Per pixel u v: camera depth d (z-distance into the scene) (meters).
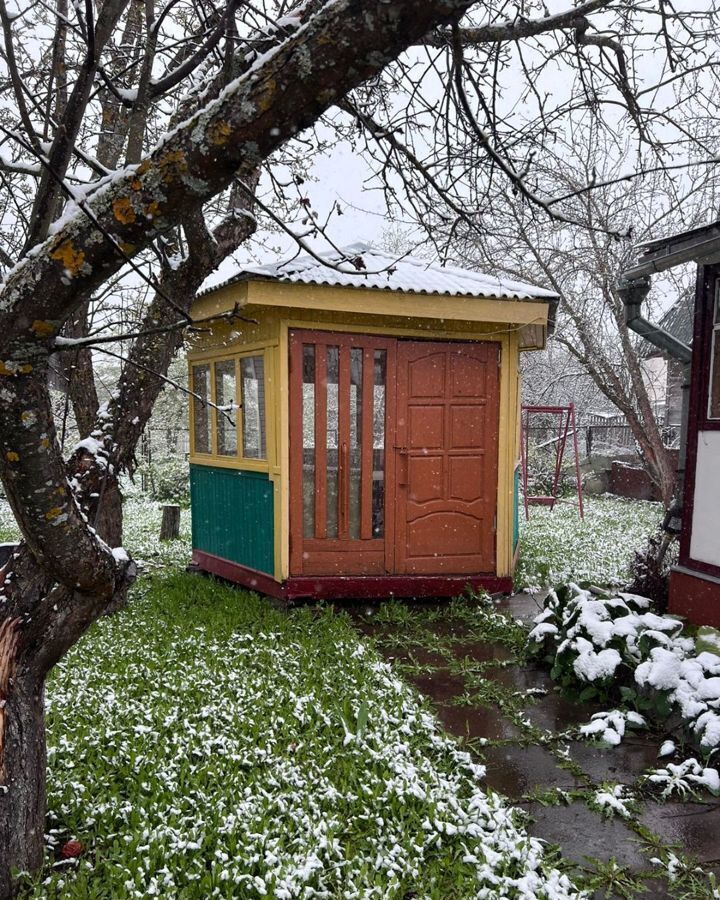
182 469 16.75
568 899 2.58
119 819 3.02
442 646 5.61
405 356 6.61
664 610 6.05
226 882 2.58
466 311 6.23
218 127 1.77
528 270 10.66
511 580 6.91
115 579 2.64
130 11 4.91
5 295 1.98
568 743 4.04
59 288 1.94
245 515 6.95
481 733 4.14
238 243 5.22
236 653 5.06
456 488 6.80
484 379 6.81
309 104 1.72
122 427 3.07
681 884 2.78
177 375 15.86
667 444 15.98
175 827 2.93
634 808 3.32
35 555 2.39
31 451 2.11
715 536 5.24
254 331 6.62
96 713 4.02
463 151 3.84
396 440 6.62
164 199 1.87
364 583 6.50
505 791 3.49
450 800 3.19
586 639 4.69
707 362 5.36
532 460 16.62
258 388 6.69
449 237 4.18
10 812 2.57
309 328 6.31
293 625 5.77
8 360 1.99
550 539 10.57
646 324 6.30
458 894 2.61
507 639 5.70
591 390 18.36
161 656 5.01
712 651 4.32
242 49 3.11
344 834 2.97
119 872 2.62
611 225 9.97
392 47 1.62
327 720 3.94
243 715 4.00
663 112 4.03
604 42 3.80
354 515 6.61
